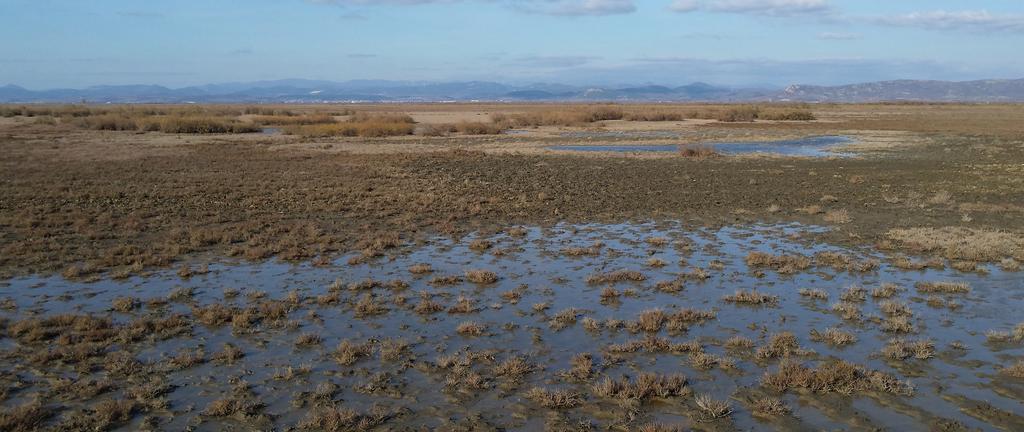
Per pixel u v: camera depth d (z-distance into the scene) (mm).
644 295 10992
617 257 13625
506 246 14695
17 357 8164
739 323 9578
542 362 8133
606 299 10789
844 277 12047
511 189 22922
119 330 9023
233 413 6742
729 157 32719
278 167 28922
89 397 7066
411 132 50625
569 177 25969
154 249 14023
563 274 12367
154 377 7582
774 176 26031
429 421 6602
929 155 33344
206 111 82812
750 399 7078
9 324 9312
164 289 11242
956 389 7266
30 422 6406
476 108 123250
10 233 15250
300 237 15242
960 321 9562
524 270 12633
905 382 7406
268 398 7078
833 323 9555
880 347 8586
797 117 66750
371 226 16719
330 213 18406
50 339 8820
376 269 12711
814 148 37688
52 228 15883
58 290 11117
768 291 11172
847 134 47188
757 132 49625
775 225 16906
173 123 50938
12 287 11242
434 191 22359
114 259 12875
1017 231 15602
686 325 9430
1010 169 27312
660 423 6523
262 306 10086
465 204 19781
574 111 72500
